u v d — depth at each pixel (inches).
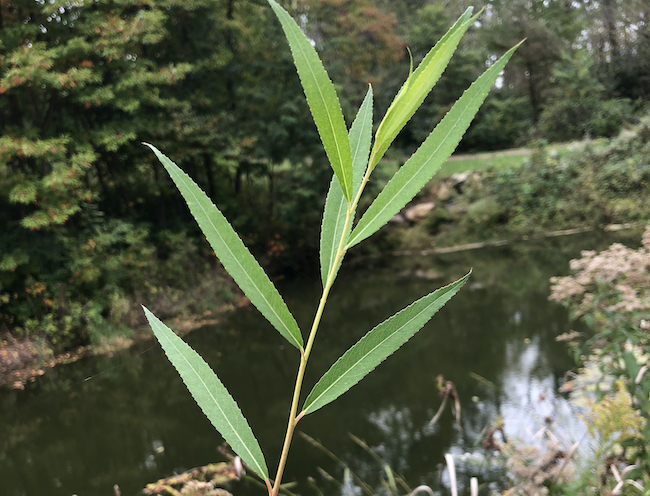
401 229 540.1
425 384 170.4
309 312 276.8
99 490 118.3
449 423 134.9
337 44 479.8
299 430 146.9
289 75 406.9
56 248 215.2
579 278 108.2
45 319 190.4
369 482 112.0
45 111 276.1
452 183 576.4
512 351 188.4
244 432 16.7
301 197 408.2
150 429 148.5
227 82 387.9
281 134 378.3
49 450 142.2
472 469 108.3
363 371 16.3
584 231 477.4
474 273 370.9
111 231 196.4
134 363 156.1
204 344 176.7
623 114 625.9
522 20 716.7
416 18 661.9
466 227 531.5
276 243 356.8
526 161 558.9
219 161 311.6
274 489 16.2
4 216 243.1
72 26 273.6
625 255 100.8
